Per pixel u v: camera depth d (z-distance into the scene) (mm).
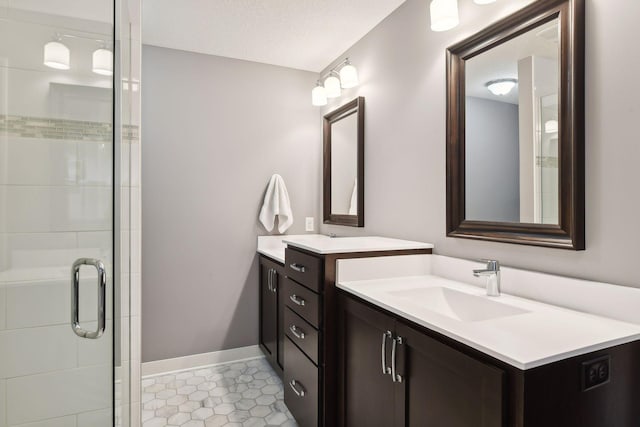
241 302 2859
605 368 935
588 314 1156
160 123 2613
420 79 1935
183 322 2691
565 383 872
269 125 2932
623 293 1082
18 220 1138
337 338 1670
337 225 2764
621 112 1106
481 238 1531
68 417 1171
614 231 1125
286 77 2988
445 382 1051
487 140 1533
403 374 1227
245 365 2756
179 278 2678
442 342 1066
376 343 1378
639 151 1067
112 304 1172
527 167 1366
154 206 2605
